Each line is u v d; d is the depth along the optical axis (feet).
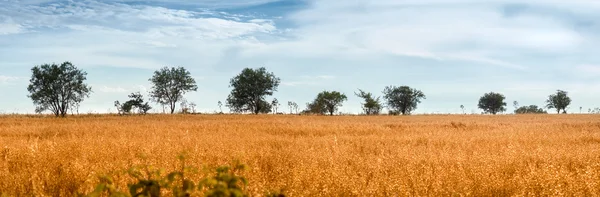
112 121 114.32
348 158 33.35
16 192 22.20
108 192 19.33
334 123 104.68
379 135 64.13
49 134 64.03
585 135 60.03
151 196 13.15
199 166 28.71
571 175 25.72
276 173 27.02
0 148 38.65
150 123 99.35
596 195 21.11
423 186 22.38
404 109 327.47
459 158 31.91
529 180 23.36
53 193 21.89
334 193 21.20
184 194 12.87
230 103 293.84
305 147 40.93
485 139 54.60
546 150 38.52
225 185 12.14
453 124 96.02
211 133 64.54
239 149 38.42
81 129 71.92
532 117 192.95
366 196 20.94
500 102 373.40
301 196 20.30
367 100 269.44
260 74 287.28
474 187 22.86
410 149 40.63
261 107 292.81
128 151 37.58
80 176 24.18
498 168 28.40
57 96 207.31
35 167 27.81
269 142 48.24
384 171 27.61
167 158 31.09
